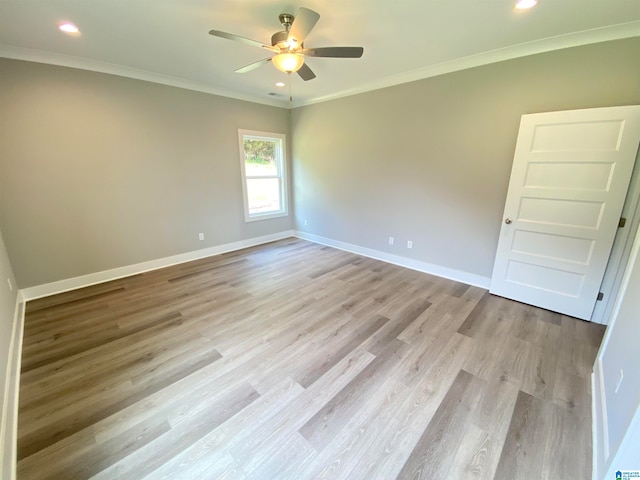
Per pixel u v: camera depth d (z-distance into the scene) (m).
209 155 4.31
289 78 3.66
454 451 1.42
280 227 5.62
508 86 2.81
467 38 2.49
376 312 2.79
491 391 1.79
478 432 1.52
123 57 2.95
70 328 2.49
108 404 1.69
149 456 1.39
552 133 2.57
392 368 2.00
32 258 3.03
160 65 3.19
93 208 3.36
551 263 2.74
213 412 1.64
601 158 2.36
